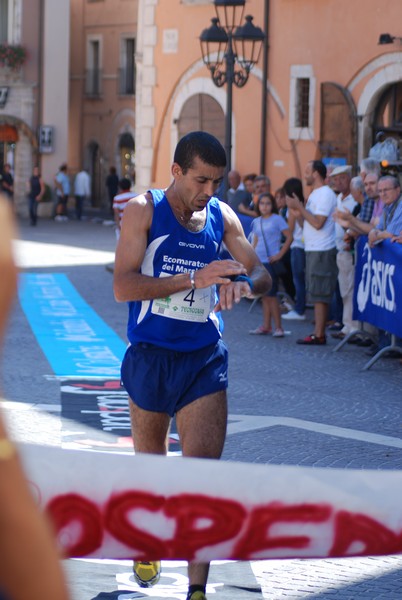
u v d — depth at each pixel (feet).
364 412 36.55
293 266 61.57
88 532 11.20
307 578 20.84
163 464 11.27
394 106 85.92
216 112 102.63
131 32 189.47
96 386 40.45
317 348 50.80
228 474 11.26
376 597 19.85
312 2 90.79
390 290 43.47
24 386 39.88
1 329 5.50
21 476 5.70
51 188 179.52
